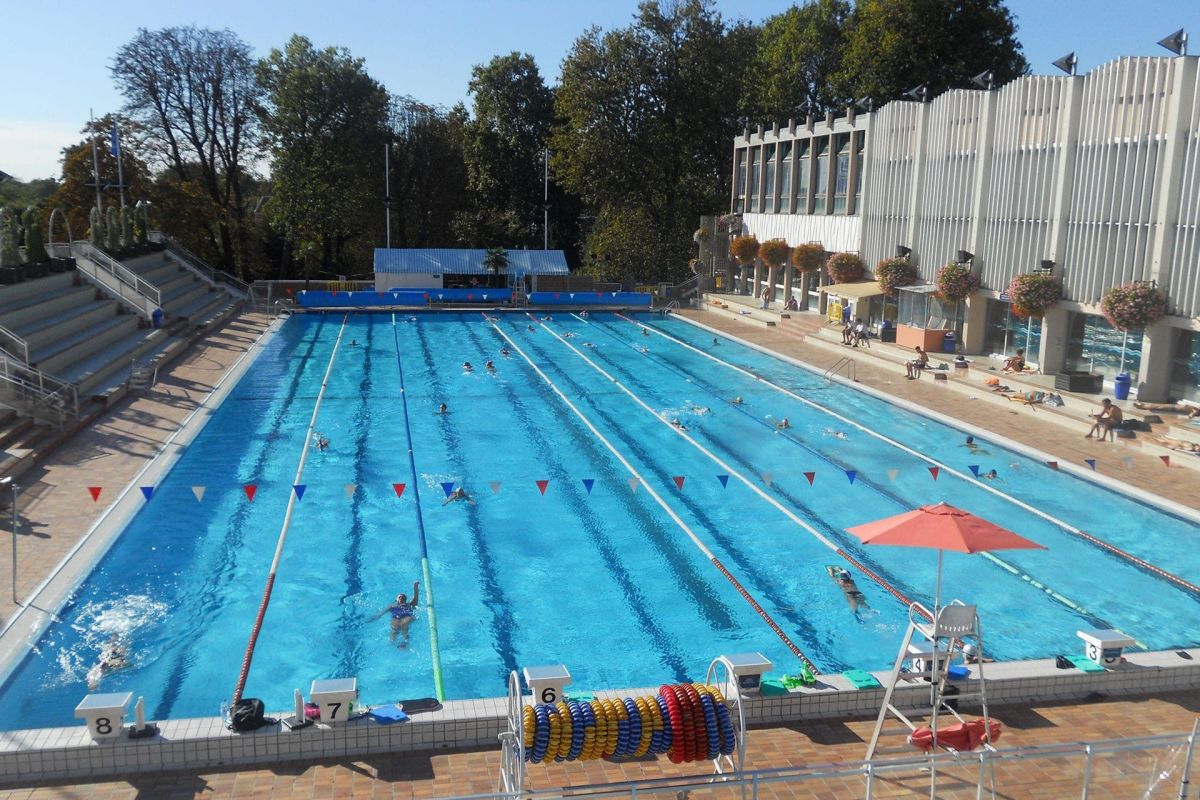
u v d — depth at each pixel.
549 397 24.42
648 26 50.31
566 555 13.71
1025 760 7.61
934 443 20.02
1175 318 20.83
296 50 51.34
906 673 9.04
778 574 13.13
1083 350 24.22
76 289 27.23
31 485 15.69
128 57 45.38
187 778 7.52
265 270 55.97
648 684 10.14
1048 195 24.50
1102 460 18.14
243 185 58.25
